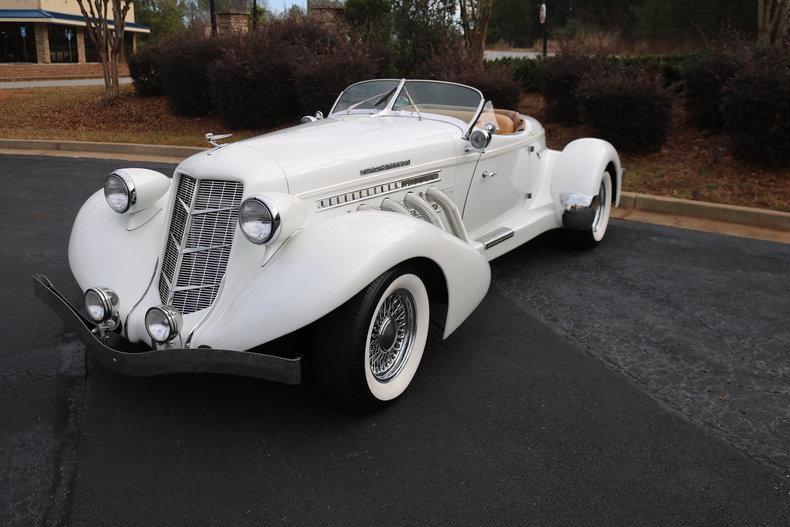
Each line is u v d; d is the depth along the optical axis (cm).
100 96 1591
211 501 264
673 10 2927
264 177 316
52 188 825
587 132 1005
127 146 1107
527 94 1312
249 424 318
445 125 456
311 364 306
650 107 858
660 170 824
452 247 339
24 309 447
